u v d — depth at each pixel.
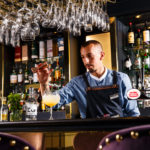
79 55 4.25
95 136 1.47
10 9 3.28
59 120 1.56
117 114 2.48
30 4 3.80
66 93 2.70
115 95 2.52
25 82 4.63
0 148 1.13
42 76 2.10
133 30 3.97
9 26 3.46
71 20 3.36
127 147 1.00
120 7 3.69
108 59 3.88
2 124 1.69
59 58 4.43
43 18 3.28
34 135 1.53
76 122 1.50
